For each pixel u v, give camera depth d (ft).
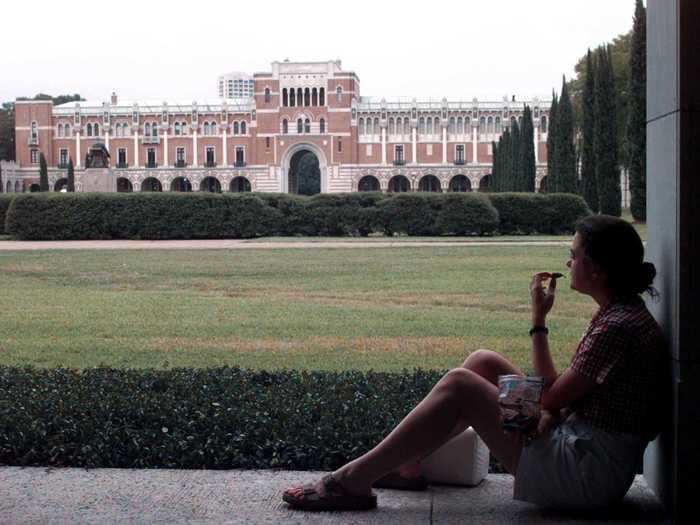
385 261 88.02
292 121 326.24
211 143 336.29
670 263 15.34
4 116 426.51
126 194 143.43
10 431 20.62
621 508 16.11
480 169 327.47
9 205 148.46
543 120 324.80
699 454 14.90
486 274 74.28
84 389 24.39
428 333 42.70
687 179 14.80
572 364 15.12
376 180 338.54
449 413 15.39
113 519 15.67
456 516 15.88
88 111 341.21
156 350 38.04
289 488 16.80
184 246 116.67
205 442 20.17
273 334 42.68
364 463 15.90
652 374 14.90
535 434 15.08
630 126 136.77
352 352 37.22
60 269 82.89
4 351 37.86
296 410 21.90
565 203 145.18
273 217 143.43
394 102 331.57
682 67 14.75
